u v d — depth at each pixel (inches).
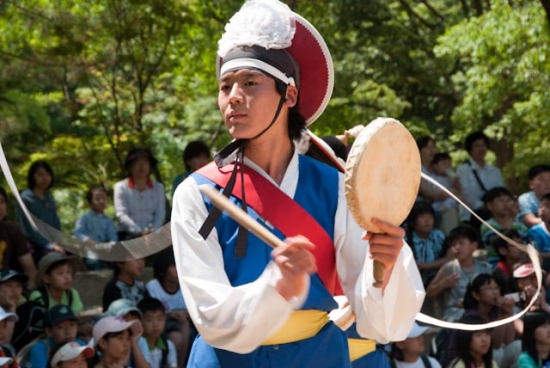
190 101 1456.7
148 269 853.8
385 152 256.8
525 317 654.5
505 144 1487.5
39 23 1131.3
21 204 269.6
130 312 601.9
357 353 319.0
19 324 596.4
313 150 301.6
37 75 1195.3
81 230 831.7
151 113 1406.3
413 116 1651.1
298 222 275.6
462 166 908.0
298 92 291.7
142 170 856.9
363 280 272.8
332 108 1355.8
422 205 773.9
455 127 1624.0
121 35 1125.7
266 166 282.4
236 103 275.3
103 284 845.8
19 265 714.2
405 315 278.7
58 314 572.1
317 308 276.5
